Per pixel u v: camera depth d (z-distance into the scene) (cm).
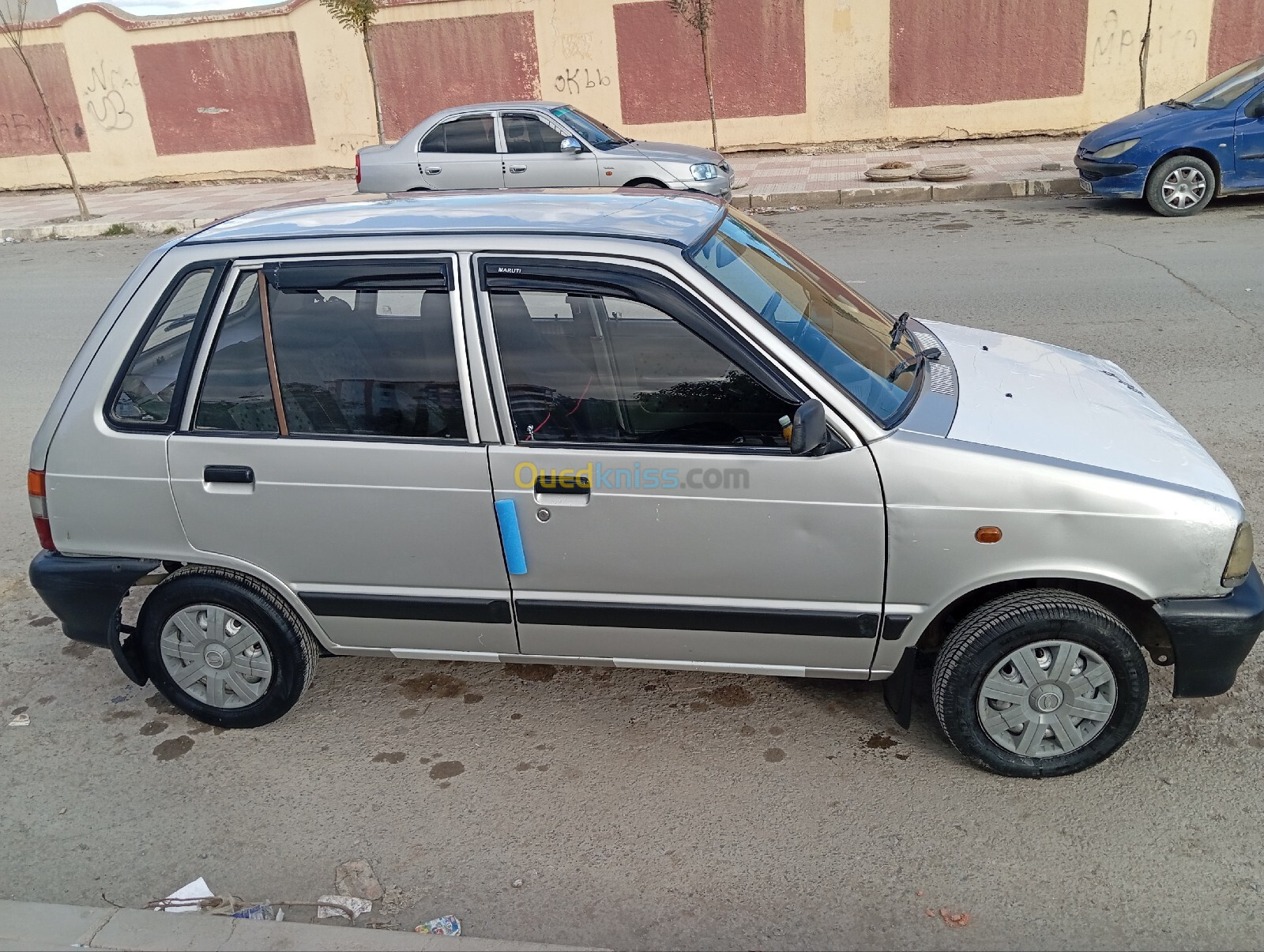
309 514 339
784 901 291
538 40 1809
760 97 1805
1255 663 384
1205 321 773
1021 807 321
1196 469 317
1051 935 274
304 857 317
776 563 319
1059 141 1739
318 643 369
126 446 346
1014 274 957
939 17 1706
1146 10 1645
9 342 961
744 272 341
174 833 330
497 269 322
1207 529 300
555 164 1259
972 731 326
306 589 352
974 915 282
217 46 1920
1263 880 287
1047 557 305
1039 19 1680
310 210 385
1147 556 303
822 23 1738
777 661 338
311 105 1933
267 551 347
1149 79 1684
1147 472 308
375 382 332
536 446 322
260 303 336
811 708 378
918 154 1727
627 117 1847
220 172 2017
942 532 306
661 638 339
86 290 1196
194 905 297
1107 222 1162
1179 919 276
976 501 302
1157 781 328
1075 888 288
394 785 348
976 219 1252
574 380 322
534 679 406
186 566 362
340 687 407
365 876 307
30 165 2070
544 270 319
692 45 1783
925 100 1766
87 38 1953
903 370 349
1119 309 820
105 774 360
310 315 334
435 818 332
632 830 321
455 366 326
